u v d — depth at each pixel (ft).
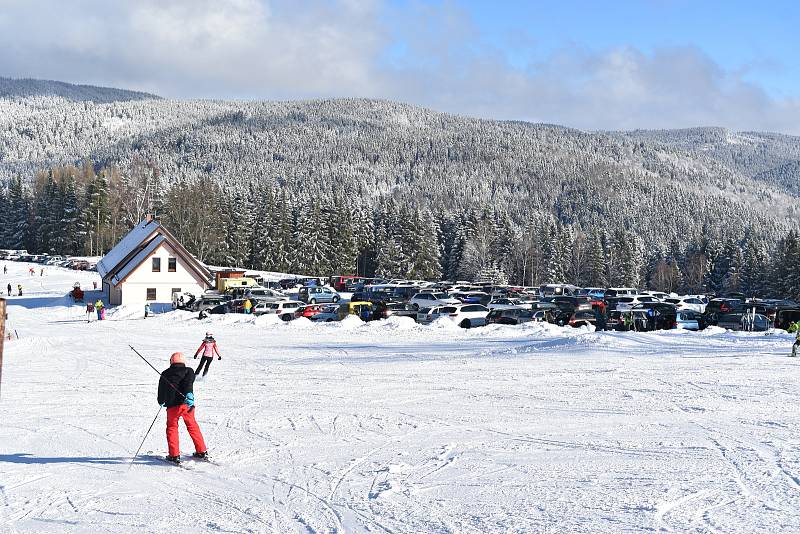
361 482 33.63
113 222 436.35
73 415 53.42
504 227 442.09
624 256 416.26
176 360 39.78
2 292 275.18
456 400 57.06
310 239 402.11
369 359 88.74
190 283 224.74
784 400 53.83
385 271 396.16
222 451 41.01
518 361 81.71
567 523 26.40
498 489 31.68
